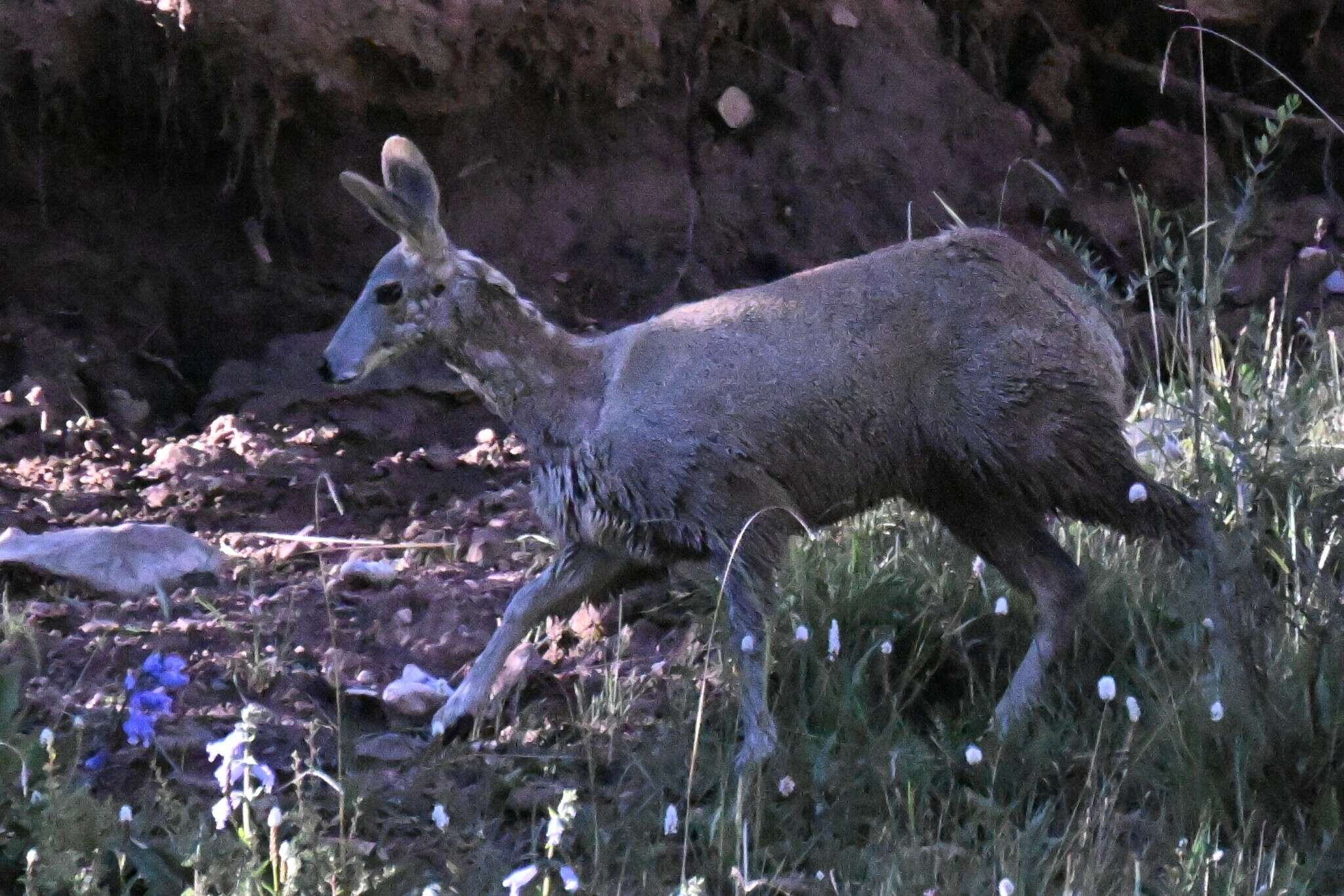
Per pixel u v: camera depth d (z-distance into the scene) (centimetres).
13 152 1424
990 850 785
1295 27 1859
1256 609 891
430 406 1413
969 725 929
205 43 1406
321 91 1433
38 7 1398
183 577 1098
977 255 913
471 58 1494
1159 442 1054
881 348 895
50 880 688
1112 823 785
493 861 770
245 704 925
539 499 912
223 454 1303
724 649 968
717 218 1625
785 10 1683
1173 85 1823
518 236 1559
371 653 1020
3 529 1155
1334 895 773
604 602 984
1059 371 898
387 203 852
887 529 1100
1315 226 1706
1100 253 1677
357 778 829
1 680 812
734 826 788
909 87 1702
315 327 1491
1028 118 1759
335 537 1196
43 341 1409
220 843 734
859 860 784
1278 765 834
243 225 1483
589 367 899
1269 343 1197
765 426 877
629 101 1598
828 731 912
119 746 868
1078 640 955
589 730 917
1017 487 912
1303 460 995
